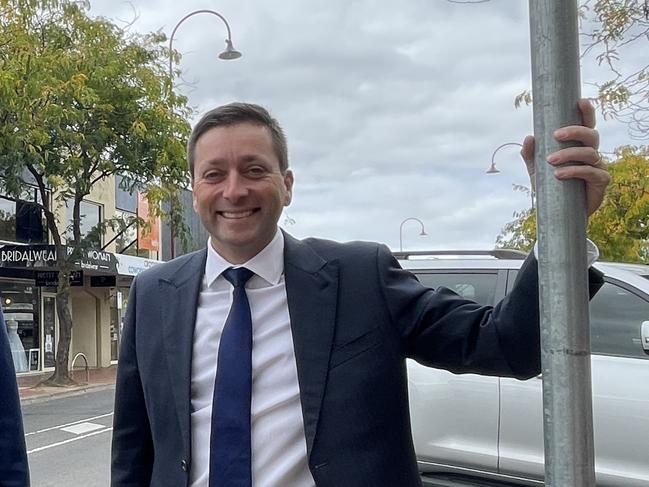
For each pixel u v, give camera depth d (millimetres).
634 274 4594
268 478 1929
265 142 2133
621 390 4250
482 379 4680
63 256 18922
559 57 1607
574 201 1610
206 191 2117
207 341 2104
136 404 2277
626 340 4410
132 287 2352
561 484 1573
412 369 4996
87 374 21500
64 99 15750
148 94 17766
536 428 4426
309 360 1973
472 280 5105
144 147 18016
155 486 2076
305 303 2037
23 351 21641
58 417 12906
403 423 2014
